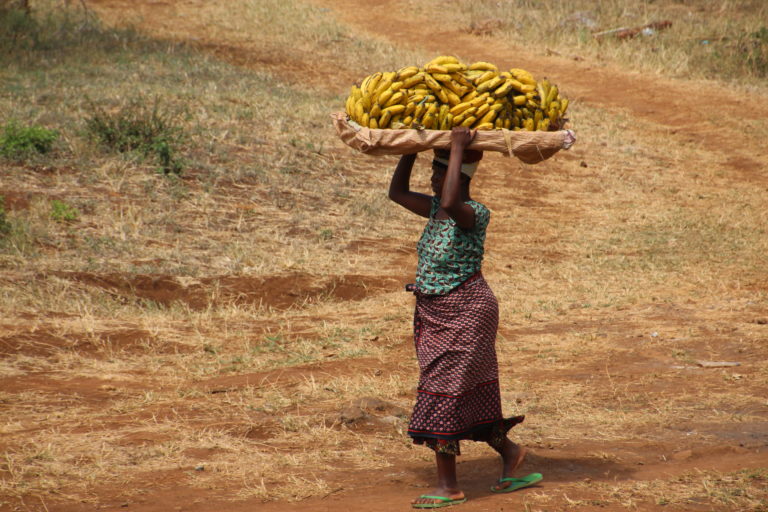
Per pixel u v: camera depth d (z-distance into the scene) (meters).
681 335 26.58
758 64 78.12
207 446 17.33
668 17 89.38
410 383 22.50
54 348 24.78
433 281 14.23
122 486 15.03
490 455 17.20
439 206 14.53
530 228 43.84
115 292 30.25
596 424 18.88
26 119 45.81
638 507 13.21
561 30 87.50
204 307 30.20
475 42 86.81
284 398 20.89
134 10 90.12
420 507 13.67
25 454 16.52
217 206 40.31
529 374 23.16
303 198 43.47
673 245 40.69
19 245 32.19
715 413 19.30
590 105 70.50
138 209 37.97
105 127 44.25
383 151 14.38
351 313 30.31
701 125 65.94
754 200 50.09
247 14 90.81
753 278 34.34
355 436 18.17
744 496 13.50
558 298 32.00
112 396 21.30
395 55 80.88
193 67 67.00
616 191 51.66
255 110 55.97
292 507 13.81
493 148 14.16
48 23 76.69
